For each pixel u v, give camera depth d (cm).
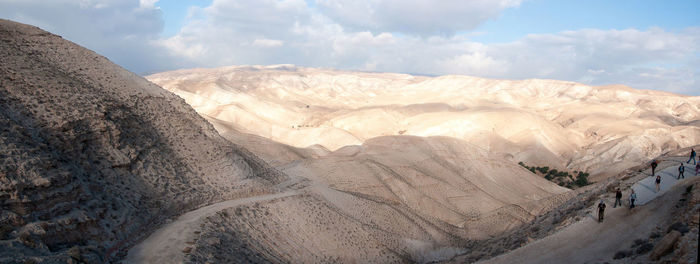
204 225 3556
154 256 2977
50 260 2422
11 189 2686
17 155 2909
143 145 4344
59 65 4559
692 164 3981
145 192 3891
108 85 4794
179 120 5194
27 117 3522
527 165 16150
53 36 5012
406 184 7350
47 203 2852
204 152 5016
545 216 4309
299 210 4688
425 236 5522
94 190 3397
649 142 16075
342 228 4806
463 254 4428
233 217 3969
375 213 5616
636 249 2566
